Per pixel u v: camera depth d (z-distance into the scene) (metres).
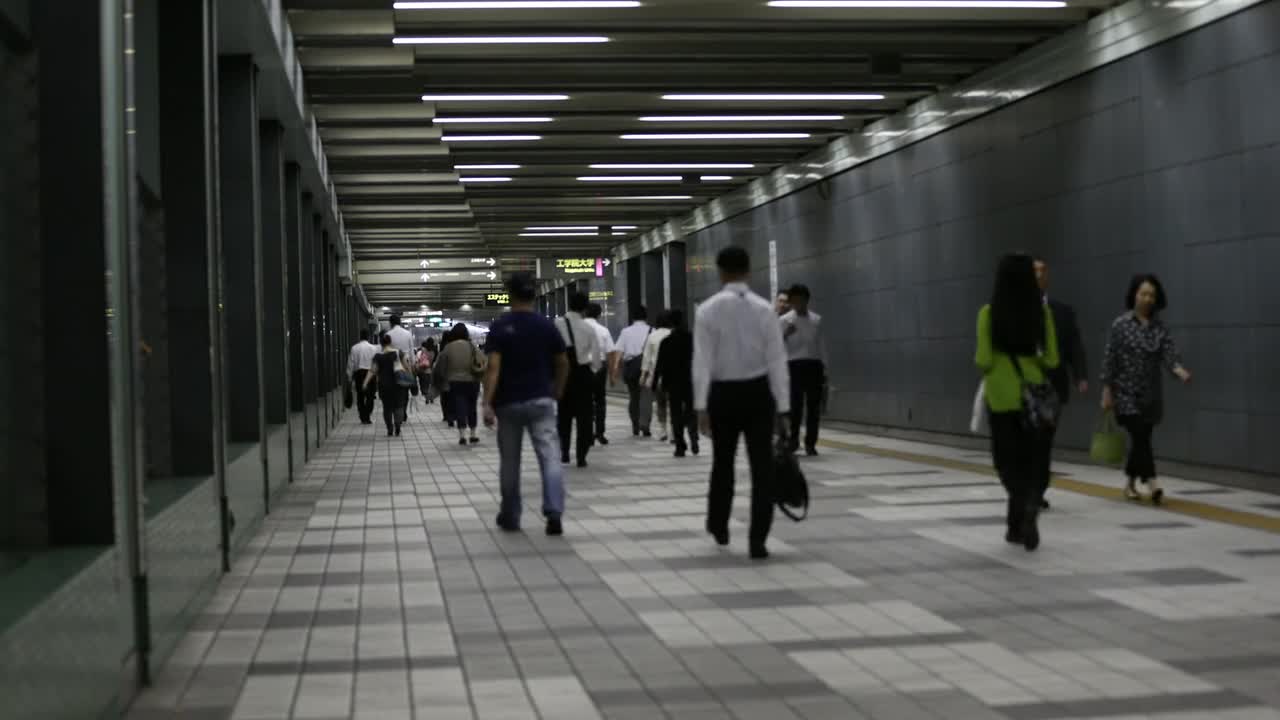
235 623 6.87
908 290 20.28
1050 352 8.73
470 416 21.70
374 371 29.98
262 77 12.75
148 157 7.82
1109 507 10.81
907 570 8.08
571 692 5.32
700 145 22.83
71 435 4.94
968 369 18.34
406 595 7.62
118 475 5.06
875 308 21.67
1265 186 11.78
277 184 15.00
